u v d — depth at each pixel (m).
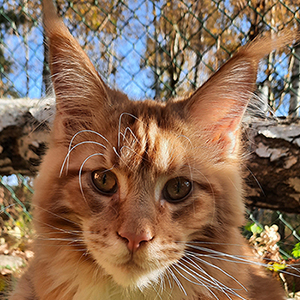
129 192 0.18
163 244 0.18
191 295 0.20
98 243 0.18
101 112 0.21
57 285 0.20
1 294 0.29
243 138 0.30
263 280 0.26
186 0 0.58
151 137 0.19
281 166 0.35
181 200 0.19
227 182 0.21
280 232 0.41
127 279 0.18
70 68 0.21
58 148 0.21
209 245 0.20
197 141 0.21
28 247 0.25
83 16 0.47
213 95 0.22
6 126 0.40
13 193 0.46
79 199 0.19
